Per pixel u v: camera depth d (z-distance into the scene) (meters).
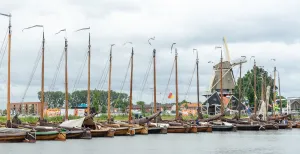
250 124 142.75
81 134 94.31
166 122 127.62
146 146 83.38
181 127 123.62
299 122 169.38
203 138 105.50
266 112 169.12
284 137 111.44
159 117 128.50
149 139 99.31
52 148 74.56
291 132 134.50
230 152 75.06
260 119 157.38
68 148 75.62
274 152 75.62
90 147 78.69
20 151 69.06
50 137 87.19
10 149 71.25
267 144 90.44
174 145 86.38
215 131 134.88
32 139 81.25
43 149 72.62
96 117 166.25
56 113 166.38
